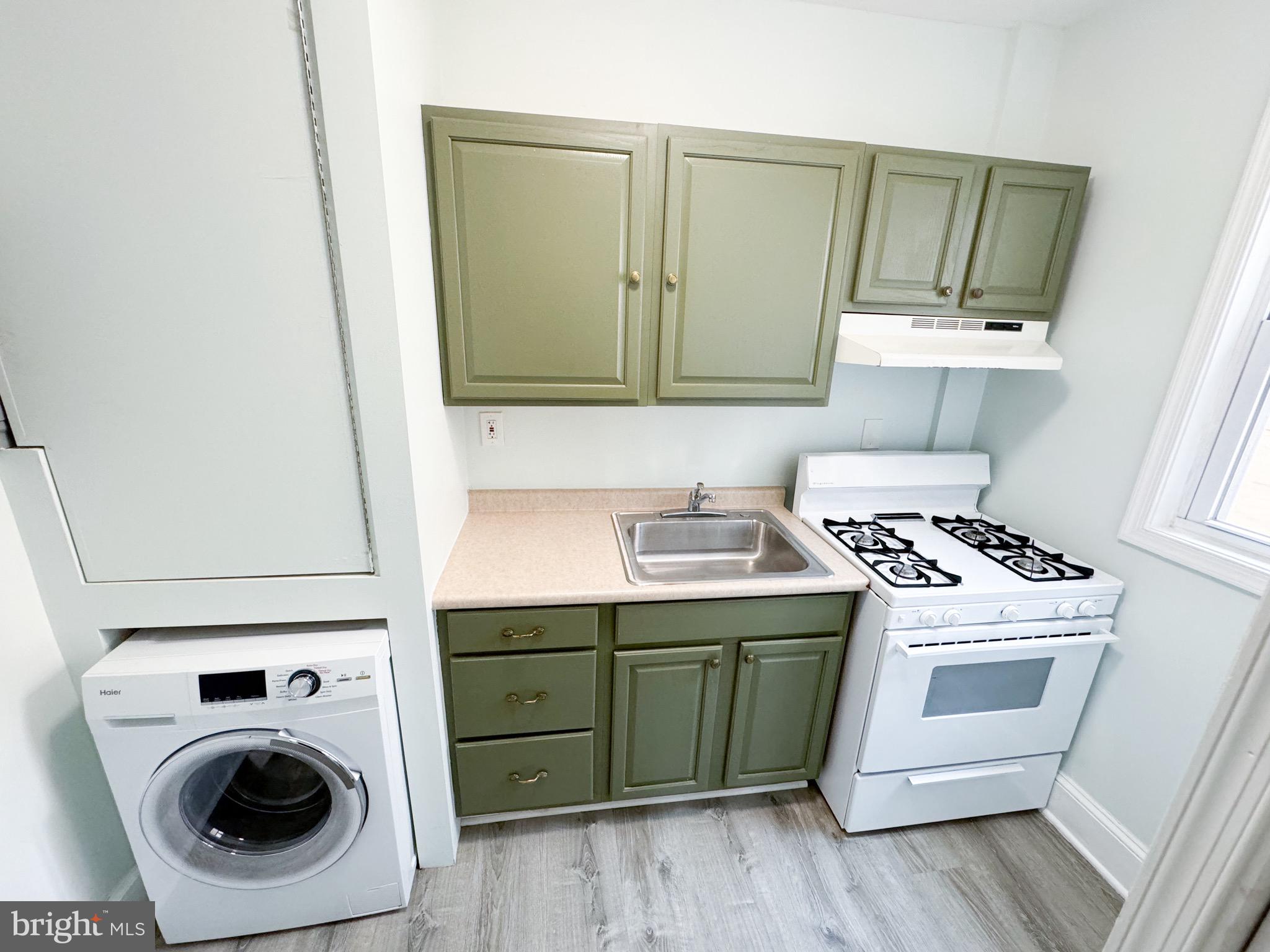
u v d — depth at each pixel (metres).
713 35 1.62
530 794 1.60
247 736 1.16
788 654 1.58
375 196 0.99
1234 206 1.24
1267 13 1.18
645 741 1.61
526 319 1.43
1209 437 1.37
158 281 0.99
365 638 1.25
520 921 1.41
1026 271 1.63
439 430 1.44
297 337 1.06
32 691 1.13
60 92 0.89
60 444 1.06
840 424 2.06
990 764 1.65
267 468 1.13
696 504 1.93
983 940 1.40
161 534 1.14
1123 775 1.53
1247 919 0.55
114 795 1.16
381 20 0.97
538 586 1.41
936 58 1.73
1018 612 1.46
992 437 2.01
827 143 1.41
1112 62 1.55
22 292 0.97
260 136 0.94
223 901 1.30
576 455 1.93
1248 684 0.53
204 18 0.88
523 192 1.33
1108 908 1.49
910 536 1.81
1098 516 1.60
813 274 1.52
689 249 1.45
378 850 1.34
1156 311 1.43
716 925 1.42
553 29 1.54
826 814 1.75
